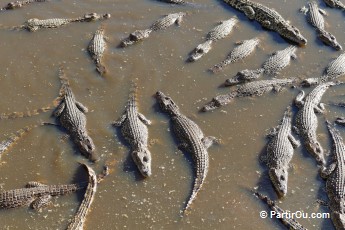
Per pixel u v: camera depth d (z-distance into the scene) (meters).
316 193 13.94
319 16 20.50
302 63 18.42
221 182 13.99
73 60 17.66
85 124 15.22
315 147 14.86
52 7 20.17
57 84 16.67
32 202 12.95
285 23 19.53
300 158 14.83
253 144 15.14
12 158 14.20
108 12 20.12
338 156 14.66
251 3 20.53
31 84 16.59
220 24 19.75
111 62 17.70
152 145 14.83
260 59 18.48
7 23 19.06
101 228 12.66
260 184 14.00
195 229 12.82
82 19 19.44
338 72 17.86
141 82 16.98
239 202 13.53
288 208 13.49
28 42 18.28
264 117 16.06
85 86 16.69
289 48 18.84
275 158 14.40
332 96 17.02
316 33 19.89
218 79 17.41
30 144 14.62
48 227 12.55
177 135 15.07
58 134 14.96
